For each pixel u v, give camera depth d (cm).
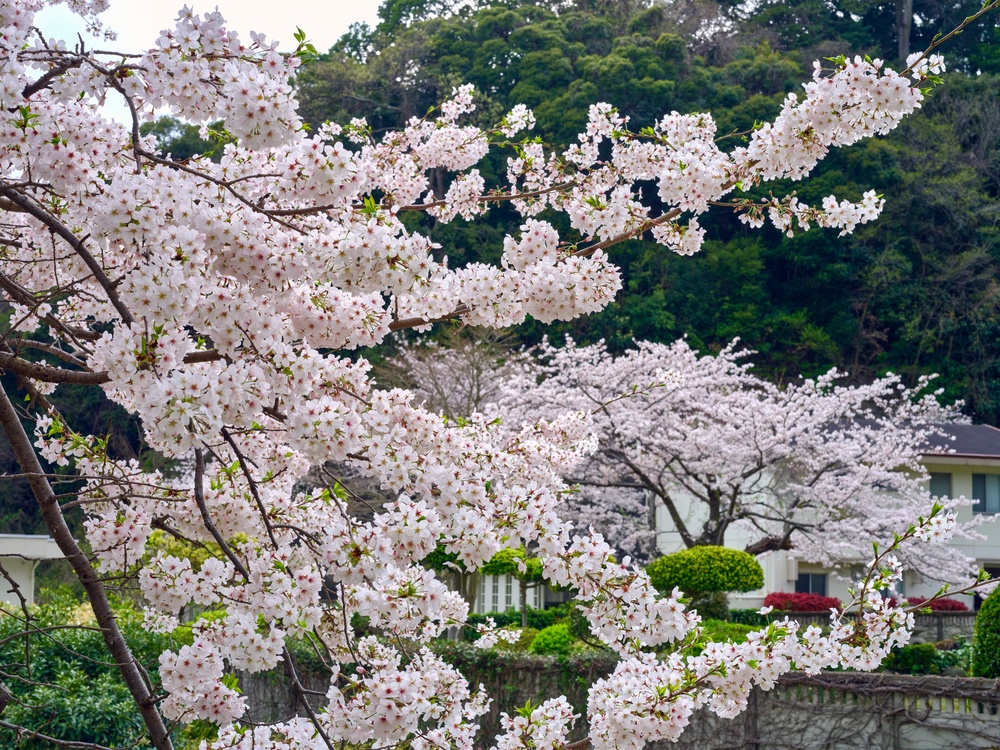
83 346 381
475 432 445
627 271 3195
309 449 285
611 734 314
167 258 256
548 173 493
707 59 3825
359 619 608
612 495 2034
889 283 3206
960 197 3309
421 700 296
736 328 3053
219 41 275
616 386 1831
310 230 312
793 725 1010
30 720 762
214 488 388
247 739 294
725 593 1387
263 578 290
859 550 1661
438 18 3794
